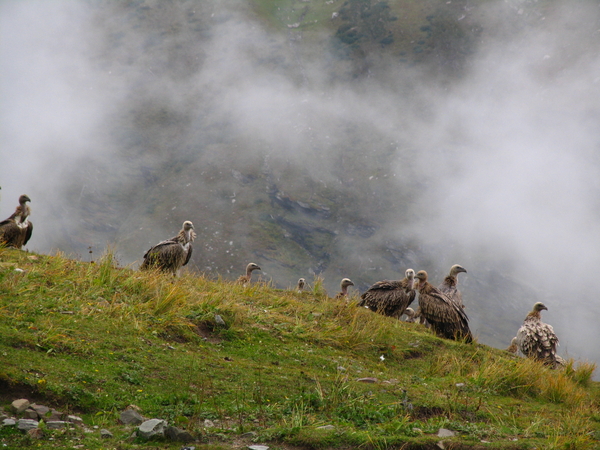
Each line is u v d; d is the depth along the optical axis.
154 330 7.09
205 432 5.07
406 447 5.18
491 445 5.33
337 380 6.77
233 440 5.03
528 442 5.48
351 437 5.17
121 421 5.03
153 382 5.80
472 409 6.61
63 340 6.01
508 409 6.93
